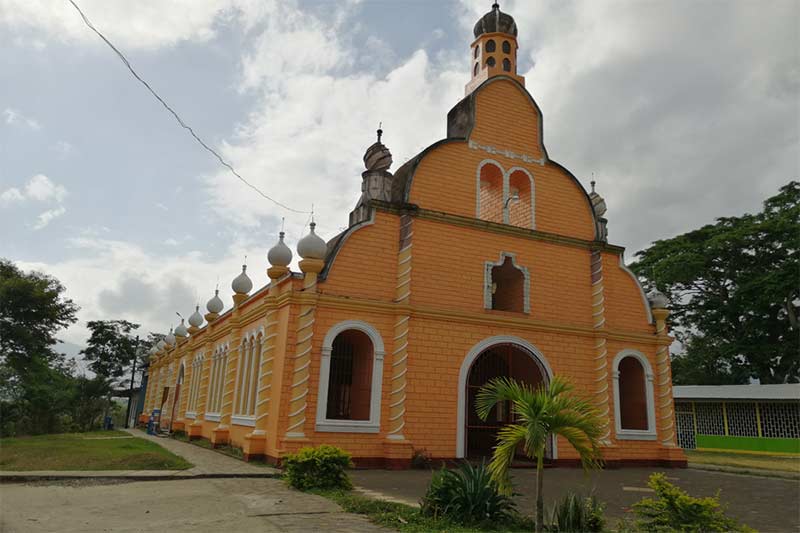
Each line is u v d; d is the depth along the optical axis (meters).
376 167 16.69
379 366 14.92
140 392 40.47
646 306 19.75
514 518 7.95
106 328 50.34
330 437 14.05
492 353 18.77
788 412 24.91
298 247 14.83
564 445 16.84
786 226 28.70
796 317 29.42
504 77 18.97
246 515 7.83
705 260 31.22
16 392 31.06
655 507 7.69
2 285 29.08
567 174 19.34
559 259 18.36
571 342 17.89
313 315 14.38
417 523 7.61
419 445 14.86
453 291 16.33
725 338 33.50
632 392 19.66
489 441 18.50
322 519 7.75
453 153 17.55
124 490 9.67
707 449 27.61
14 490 9.45
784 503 11.33
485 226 17.23
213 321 22.53
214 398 21.05
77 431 31.67
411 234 16.05
